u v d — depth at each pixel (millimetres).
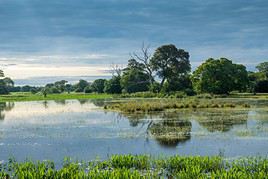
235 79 98875
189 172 14289
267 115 40094
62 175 14086
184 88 108812
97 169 15242
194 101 61000
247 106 52969
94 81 154250
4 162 18234
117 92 127312
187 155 19203
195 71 100625
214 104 53812
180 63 112062
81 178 13711
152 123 34000
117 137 25797
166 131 28438
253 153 19594
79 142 23906
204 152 20062
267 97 83938
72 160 18453
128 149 21312
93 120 37594
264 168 15328
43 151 21016
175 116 40562
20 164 16328
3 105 71938
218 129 29047
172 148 21406
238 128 29453
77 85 185625
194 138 24875
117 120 37281
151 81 113625
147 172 15336
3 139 25531
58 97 110000
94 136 26406
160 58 111375
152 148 21516
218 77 97375
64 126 32656
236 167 15203
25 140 24984
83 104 69375
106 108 54219
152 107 49562
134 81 115500
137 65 115625
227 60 99000
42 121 37438
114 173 13883
